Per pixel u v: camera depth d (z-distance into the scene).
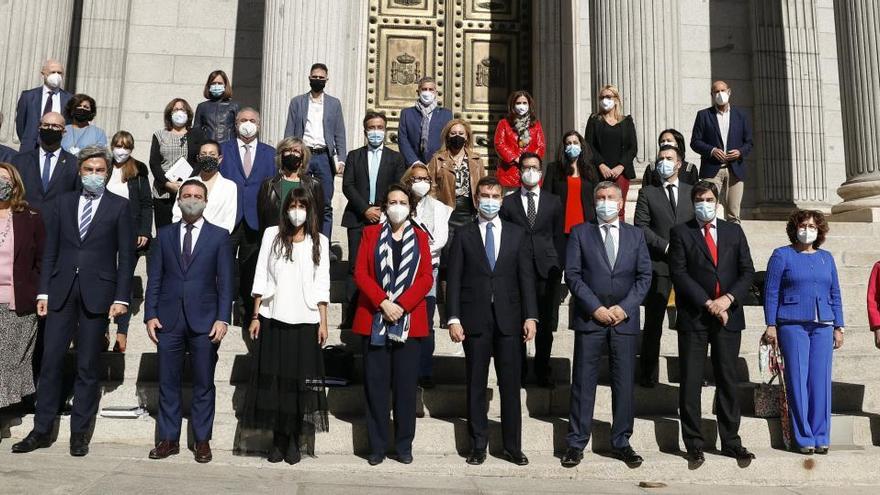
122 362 5.91
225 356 6.05
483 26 11.81
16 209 5.18
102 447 5.12
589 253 5.23
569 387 5.82
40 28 8.61
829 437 5.35
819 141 12.26
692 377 5.15
